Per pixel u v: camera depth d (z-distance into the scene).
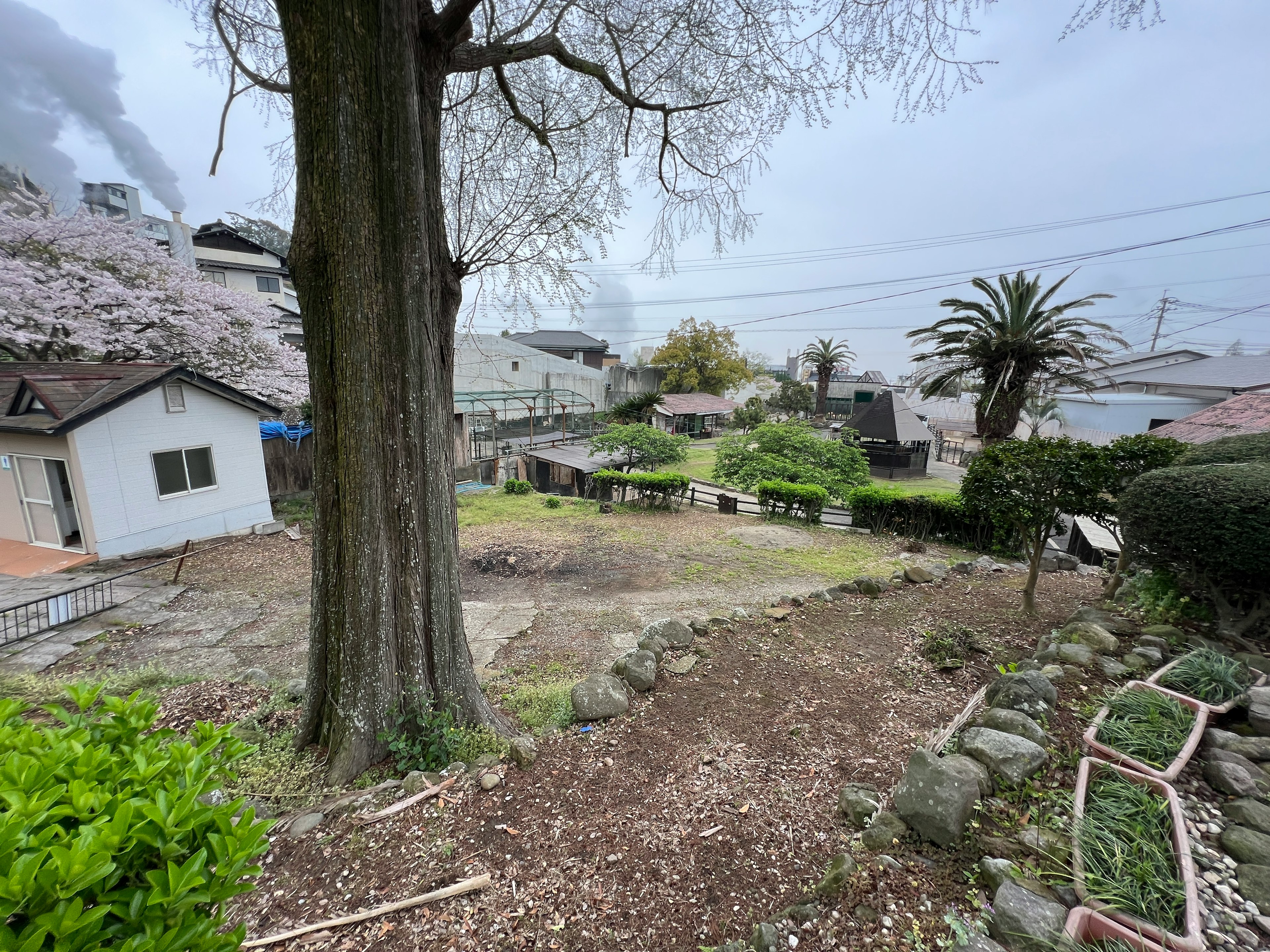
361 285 2.92
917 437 23.83
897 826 2.06
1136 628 3.56
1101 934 1.42
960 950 1.45
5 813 1.06
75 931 0.94
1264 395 11.02
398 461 3.23
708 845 2.23
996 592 5.84
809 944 1.63
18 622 5.95
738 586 8.10
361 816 2.56
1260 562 2.73
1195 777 1.99
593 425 29.25
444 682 3.49
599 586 8.25
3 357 11.54
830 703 3.52
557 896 2.01
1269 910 1.41
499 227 4.37
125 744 1.45
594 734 3.29
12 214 9.86
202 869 1.09
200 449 9.73
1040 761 2.19
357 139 2.78
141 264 11.58
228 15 3.66
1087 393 14.82
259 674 4.98
